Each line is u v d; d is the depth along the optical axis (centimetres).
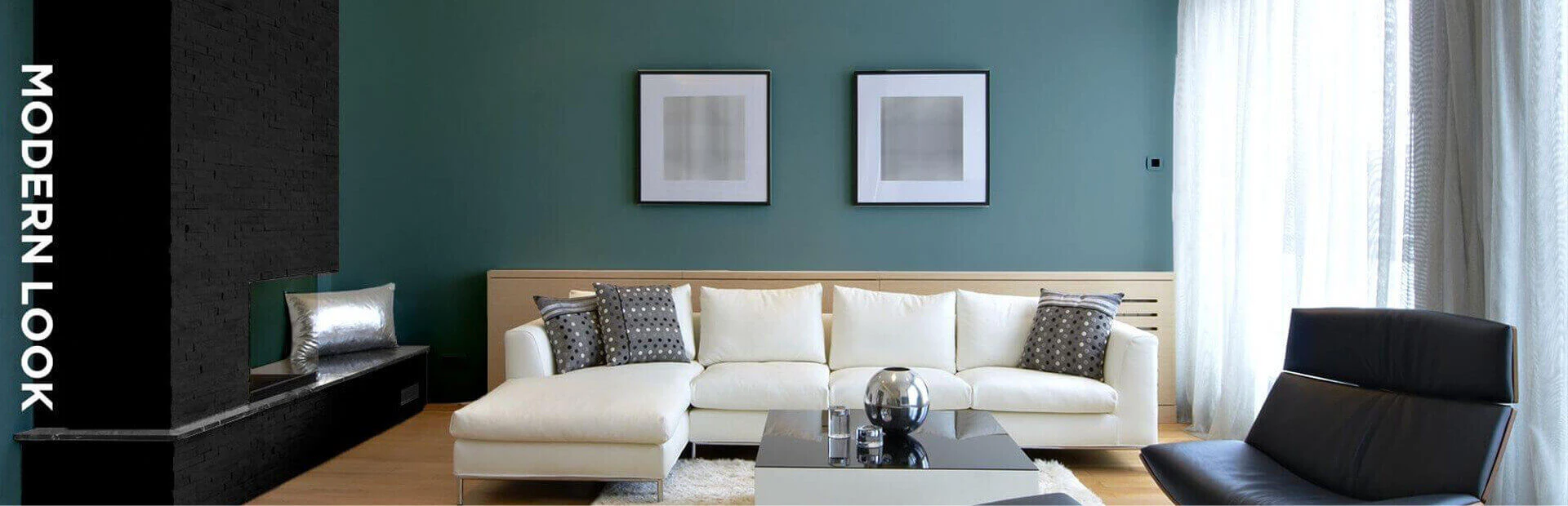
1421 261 314
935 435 327
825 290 524
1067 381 409
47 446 316
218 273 342
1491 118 285
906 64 540
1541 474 270
